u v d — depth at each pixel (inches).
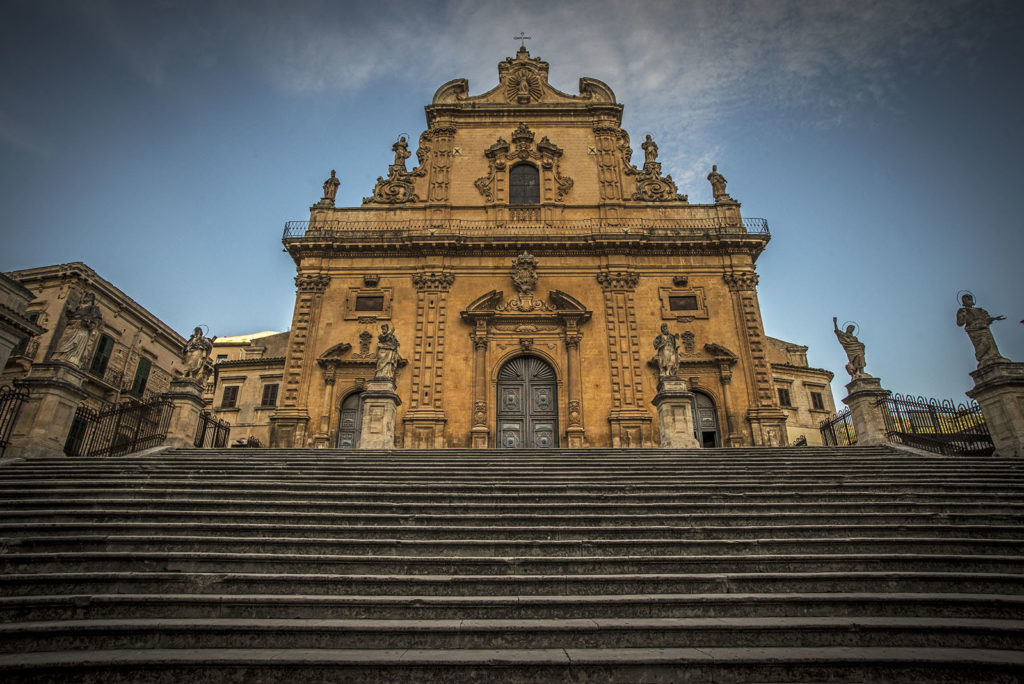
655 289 951.6
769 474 433.7
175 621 218.7
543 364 922.7
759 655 196.7
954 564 266.1
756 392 880.9
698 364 900.0
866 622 215.9
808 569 268.8
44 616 225.5
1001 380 544.4
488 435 855.7
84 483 372.5
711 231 972.6
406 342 914.1
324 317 931.3
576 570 267.6
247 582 248.1
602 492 378.6
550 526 312.0
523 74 1133.7
